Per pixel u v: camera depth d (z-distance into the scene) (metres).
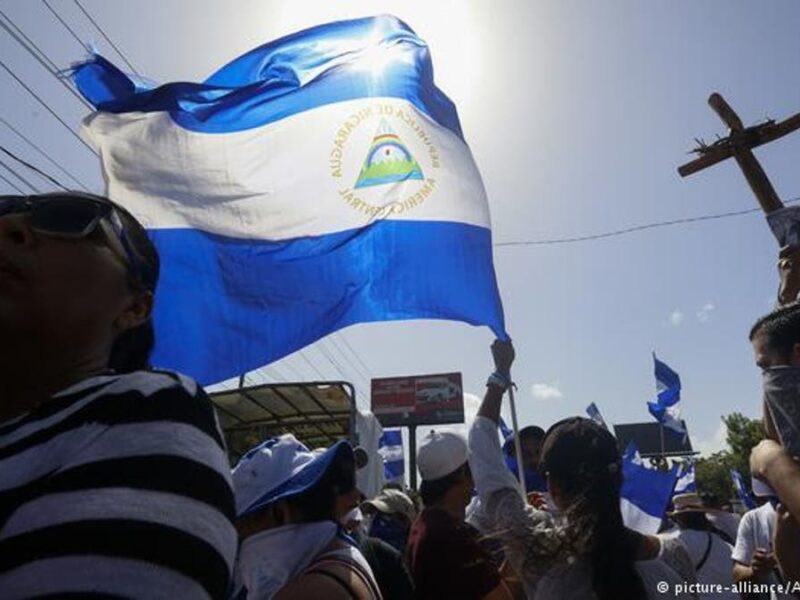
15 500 0.89
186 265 4.23
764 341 1.91
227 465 1.04
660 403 10.34
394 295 4.22
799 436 1.77
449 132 4.63
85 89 4.54
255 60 4.82
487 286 4.25
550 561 2.33
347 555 2.22
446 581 2.66
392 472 13.46
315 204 4.39
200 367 4.07
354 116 4.58
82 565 0.79
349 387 6.78
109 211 1.30
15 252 1.21
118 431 0.93
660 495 3.80
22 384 1.19
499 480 2.75
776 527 2.09
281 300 4.19
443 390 40.72
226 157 4.46
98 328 1.23
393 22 4.85
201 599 0.87
